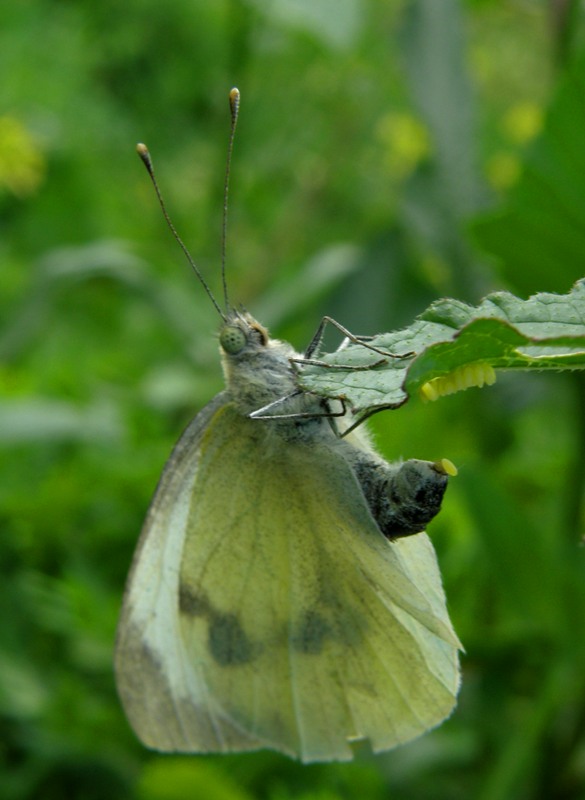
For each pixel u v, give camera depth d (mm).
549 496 419
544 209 357
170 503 355
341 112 553
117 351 507
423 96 418
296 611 357
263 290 514
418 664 354
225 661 360
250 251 549
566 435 445
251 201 540
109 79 679
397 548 350
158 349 515
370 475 348
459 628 400
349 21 415
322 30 414
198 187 577
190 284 502
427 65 419
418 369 318
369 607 354
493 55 603
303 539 354
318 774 392
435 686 353
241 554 357
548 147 355
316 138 555
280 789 392
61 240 580
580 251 359
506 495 384
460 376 321
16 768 398
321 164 565
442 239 414
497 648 397
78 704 399
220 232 503
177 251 534
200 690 360
